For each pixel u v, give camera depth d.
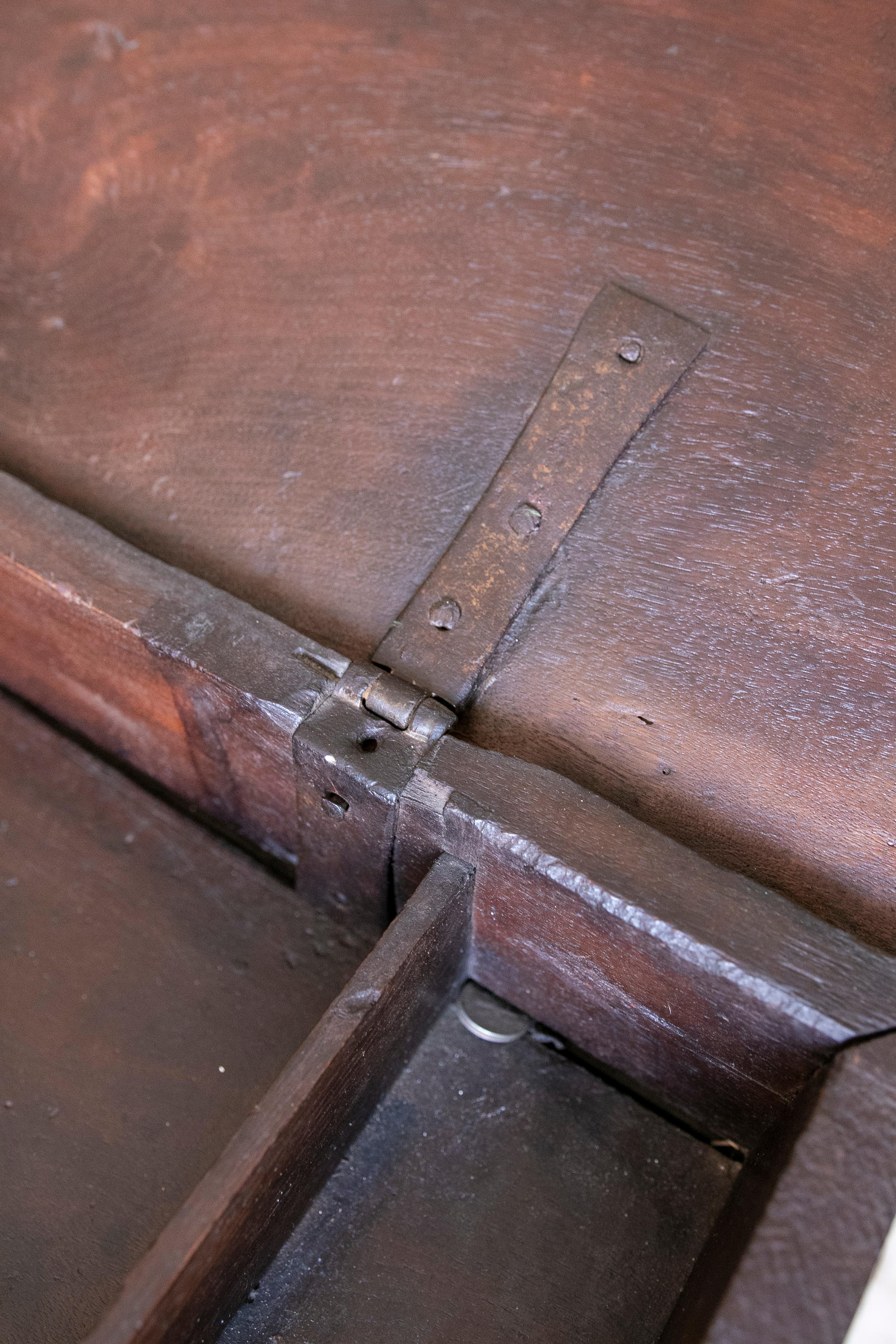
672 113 0.39
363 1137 0.37
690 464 0.37
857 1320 0.42
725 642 0.36
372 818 0.36
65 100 0.43
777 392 0.37
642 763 0.36
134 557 0.38
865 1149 0.31
